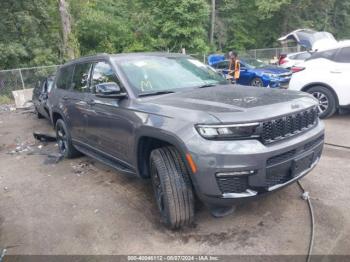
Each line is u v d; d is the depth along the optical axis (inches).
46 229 150.4
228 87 166.4
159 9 938.7
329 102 300.8
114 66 169.5
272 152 119.6
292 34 673.6
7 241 143.6
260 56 1061.8
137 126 143.9
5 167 239.5
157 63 178.4
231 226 140.5
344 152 218.4
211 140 118.6
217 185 119.3
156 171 139.6
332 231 132.1
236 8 1202.0
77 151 238.1
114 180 198.2
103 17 886.4
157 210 158.7
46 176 214.2
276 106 127.3
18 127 378.6
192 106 131.3
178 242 133.3
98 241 138.4
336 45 303.1
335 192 163.2
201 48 945.5
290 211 148.4
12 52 678.5
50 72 642.8
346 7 1386.6
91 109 183.8
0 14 708.7
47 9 770.2
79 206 169.0
